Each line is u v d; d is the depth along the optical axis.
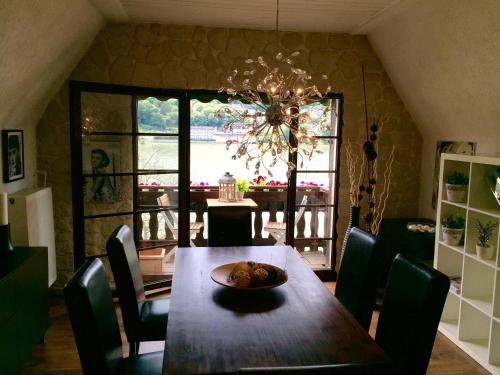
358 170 4.63
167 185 4.29
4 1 2.20
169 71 4.18
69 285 1.72
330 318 2.07
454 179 3.42
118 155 4.01
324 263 4.79
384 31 4.08
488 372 2.95
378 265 2.51
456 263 3.62
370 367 1.19
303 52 4.40
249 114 2.64
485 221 3.23
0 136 3.26
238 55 4.29
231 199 6.06
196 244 6.06
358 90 4.54
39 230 3.55
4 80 2.81
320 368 1.17
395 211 4.77
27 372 2.88
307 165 4.61
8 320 2.52
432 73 3.77
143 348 3.29
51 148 4.05
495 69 3.06
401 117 4.64
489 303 3.14
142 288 2.93
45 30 2.88
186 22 4.09
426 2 3.25
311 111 2.87
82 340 1.72
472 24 2.96
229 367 1.62
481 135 3.76
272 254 3.14
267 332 1.91
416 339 1.86
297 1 3.41
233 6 3.57
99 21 3.82
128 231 2.82
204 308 2.17
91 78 4.06
